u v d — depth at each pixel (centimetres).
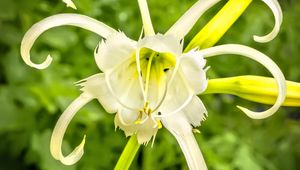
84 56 68
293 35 82
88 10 66
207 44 35
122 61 33
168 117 33
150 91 33
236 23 79
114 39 32
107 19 71
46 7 66
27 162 62
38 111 63
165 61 34
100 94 33
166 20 71
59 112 64
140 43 32
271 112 33
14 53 63
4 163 65
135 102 33
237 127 80
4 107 60
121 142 68
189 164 33
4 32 63
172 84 33
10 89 62
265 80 34
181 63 33
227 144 72
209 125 74
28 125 62
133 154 35
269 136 79
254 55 33
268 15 80
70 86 64
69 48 68
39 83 63
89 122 64
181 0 72
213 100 76
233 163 70
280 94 33
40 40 66
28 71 63
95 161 66
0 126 60
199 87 33
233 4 35
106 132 67
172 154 68
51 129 64
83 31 68
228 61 77
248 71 79
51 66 64
